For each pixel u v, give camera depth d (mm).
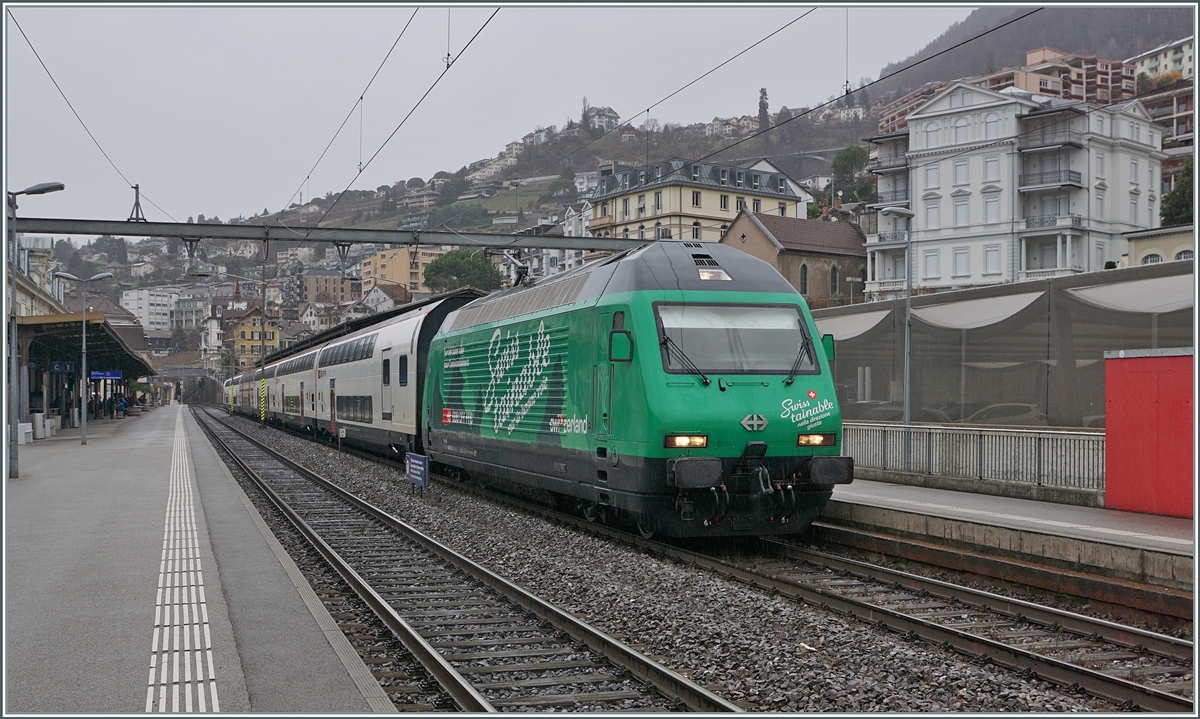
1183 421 13859
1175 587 10258
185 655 8328
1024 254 58031
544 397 16641
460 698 7453
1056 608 10539
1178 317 19047
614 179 93125
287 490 23703
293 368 48125
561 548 14352
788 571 12852
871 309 25859
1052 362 21234
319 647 8617
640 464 13234
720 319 13906
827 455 13734
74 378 63344
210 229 31062
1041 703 7387
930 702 7402
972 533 13117
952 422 23312
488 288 100188
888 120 144875
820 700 7441
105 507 18531
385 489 23312
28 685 7539
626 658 8328
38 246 72188
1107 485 15117
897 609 10672
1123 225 59219
